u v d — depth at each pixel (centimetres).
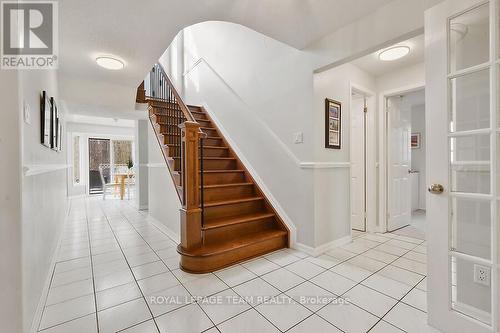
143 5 179
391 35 186
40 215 178
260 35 326
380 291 190
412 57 293
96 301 176
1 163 119
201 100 477
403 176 384
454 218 145
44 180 201
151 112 416
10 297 119
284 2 185
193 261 221
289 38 242
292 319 157
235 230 269
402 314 162
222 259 232
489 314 135
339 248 284
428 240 151
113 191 777
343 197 299
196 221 235
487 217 137
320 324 152
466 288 144
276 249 277
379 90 350
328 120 273
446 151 141
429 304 150
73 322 153
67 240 319
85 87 344
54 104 251
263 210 319
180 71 569
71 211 518
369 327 149
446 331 143
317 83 261
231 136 391
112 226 391
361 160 362
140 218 450
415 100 473
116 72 310
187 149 233
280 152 299
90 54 257
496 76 125
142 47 243
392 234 343
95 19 193
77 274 219
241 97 365
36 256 159
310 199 263
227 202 288
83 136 785
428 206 150
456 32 142
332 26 219
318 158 264
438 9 144
